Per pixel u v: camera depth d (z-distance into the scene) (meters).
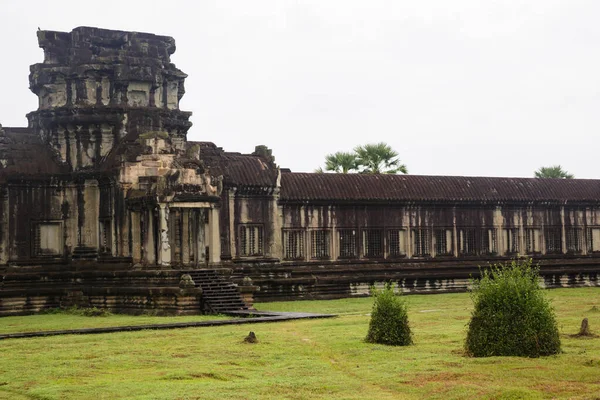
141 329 36.06
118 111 53.22
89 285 50.97
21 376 25.55
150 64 55.00
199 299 46.12
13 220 51.28
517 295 28.09
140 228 49.31
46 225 52.22
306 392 23.20
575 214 71.25
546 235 69.81
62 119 53.12
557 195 69.94
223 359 28.11
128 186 50.03
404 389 23.48
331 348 30.27
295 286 57.25
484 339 28.03
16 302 49.72
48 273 51.00
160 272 47.09
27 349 30.27
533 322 27.77
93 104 53.66
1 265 50.78
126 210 49.91
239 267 55.59
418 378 24.67
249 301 47.84
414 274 62.34
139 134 52.31
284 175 60.25
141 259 49.19
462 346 30.14
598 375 24.48
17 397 23.08
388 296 31.56
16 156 52.28
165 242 47.72
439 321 38.38
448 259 65.12
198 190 48.94
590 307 44.91
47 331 35.19
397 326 31.03
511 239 68.19
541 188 69.88
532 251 69.19
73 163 53.28
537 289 28.59
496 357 27.27
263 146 59.41
